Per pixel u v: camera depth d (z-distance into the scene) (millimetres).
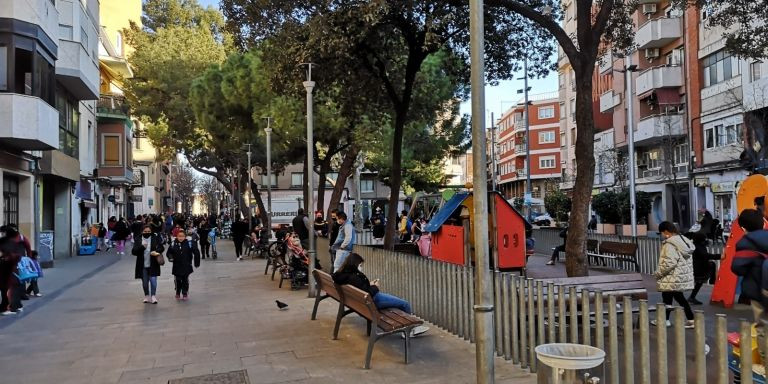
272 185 59750
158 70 34562
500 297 6824
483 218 4848
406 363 6707
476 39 4824
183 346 7980
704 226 16766
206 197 99125
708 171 27375
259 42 13383
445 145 31688
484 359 4812
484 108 4844
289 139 21891
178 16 44938
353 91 14594
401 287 10070
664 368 4453
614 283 7266
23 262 12398
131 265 21422
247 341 8148
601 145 39344
